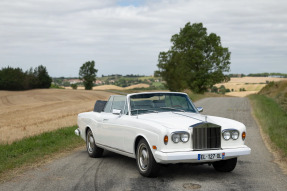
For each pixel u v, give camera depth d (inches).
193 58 2662.4
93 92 3523.6
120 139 285.7
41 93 3319.4
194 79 2659.9
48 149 382.0
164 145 232.8
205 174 261.4
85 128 355.6
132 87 6156.5
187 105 306.2
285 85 2273.6
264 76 6673.2
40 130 600.1
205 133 241.8
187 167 288.2
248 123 641.0
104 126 312.7
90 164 305.3
